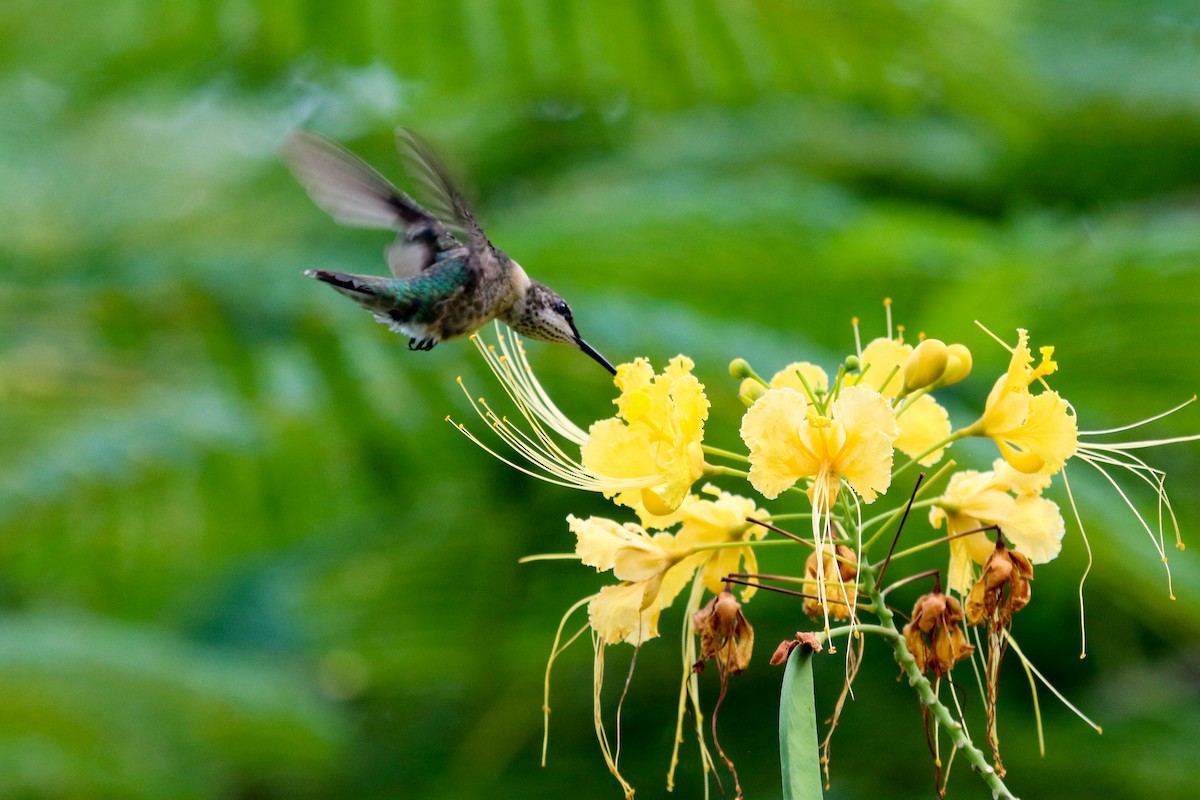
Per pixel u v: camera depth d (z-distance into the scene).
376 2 9.84
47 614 12.71
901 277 10.21
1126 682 11.52
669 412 5.24
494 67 10.41
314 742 11.91
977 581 5.14
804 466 5.11
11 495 9.55
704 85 10.44
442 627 11.60
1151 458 10.55
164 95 11.42
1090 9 12.57
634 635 5.34
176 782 11.70
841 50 10.01
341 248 11.41
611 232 10.09
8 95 12.74
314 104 12.52
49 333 10.45
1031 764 10.67
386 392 9.83
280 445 10.01
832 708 10.83
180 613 13.27
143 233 12.60
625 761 11.04
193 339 10.31
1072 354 10.07
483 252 6.96
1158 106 12.08
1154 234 9.43
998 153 12.86
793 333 10.91
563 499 10.38
